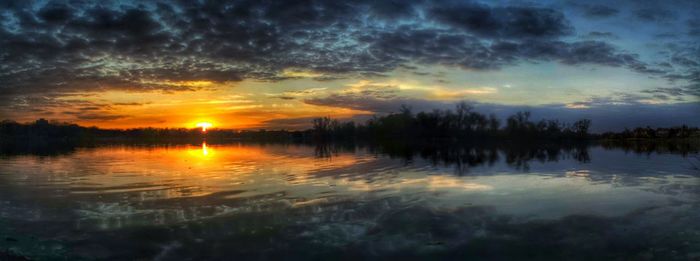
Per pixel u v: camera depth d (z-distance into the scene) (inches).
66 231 401.4
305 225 415.8
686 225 414.3
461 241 369.1
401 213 462.0
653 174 813.2
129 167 986.7
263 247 354.6
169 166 1003.9
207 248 352.8
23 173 864.3
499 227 409.7
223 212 468.4
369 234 387.9
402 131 3971.5
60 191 615.8
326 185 655.8
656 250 346.3
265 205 503.5
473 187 633.6
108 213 469.7
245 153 1604.3
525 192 591.5
